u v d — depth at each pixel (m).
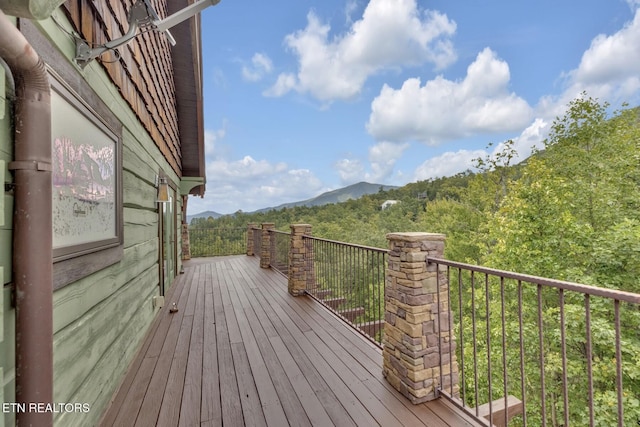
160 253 4.42
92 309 1.85
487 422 1.79
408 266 2.14
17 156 1.11
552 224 9.47
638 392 7.42
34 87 1.13
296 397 2.11
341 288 4.40
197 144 7.89
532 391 8.66
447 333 2.18
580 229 9.09
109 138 2.18
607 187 9.98
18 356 1.10
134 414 1.92
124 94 2.62
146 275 3.39
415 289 2.09
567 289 1.33
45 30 1.33
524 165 13.39
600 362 7.64
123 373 2.40
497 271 1.70
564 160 12.05
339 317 3.75
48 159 1.18
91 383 1.81
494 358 9.26
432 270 2.15
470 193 18.09
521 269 10.04
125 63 2.65
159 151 4.47
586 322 1.27
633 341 7.85
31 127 1.12
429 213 25.98
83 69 1.75
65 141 1.51
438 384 2.12
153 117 4.01
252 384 2.27
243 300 4.62
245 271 7.13
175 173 6.58
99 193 1.97
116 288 2.31
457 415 1.92
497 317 10.13
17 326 1.10
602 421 7.02
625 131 10.84
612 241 8.43
